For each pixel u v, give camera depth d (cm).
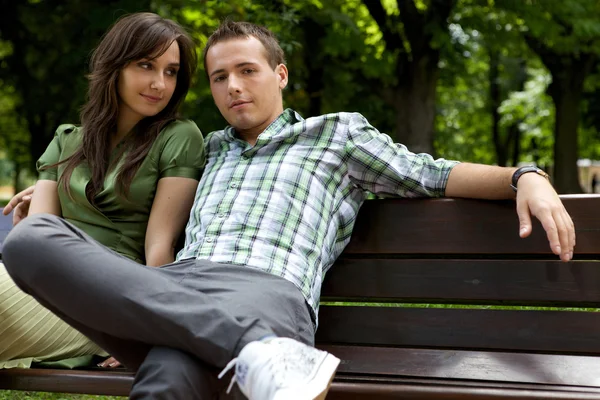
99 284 229
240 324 228
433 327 286
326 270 293
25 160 2486
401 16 1291
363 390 253
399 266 293
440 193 293
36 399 365
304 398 207
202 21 966
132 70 314
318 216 285
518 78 2408
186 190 310
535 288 278
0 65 1362
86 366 301
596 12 1257
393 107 1398
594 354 269
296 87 1230
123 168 309
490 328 280
